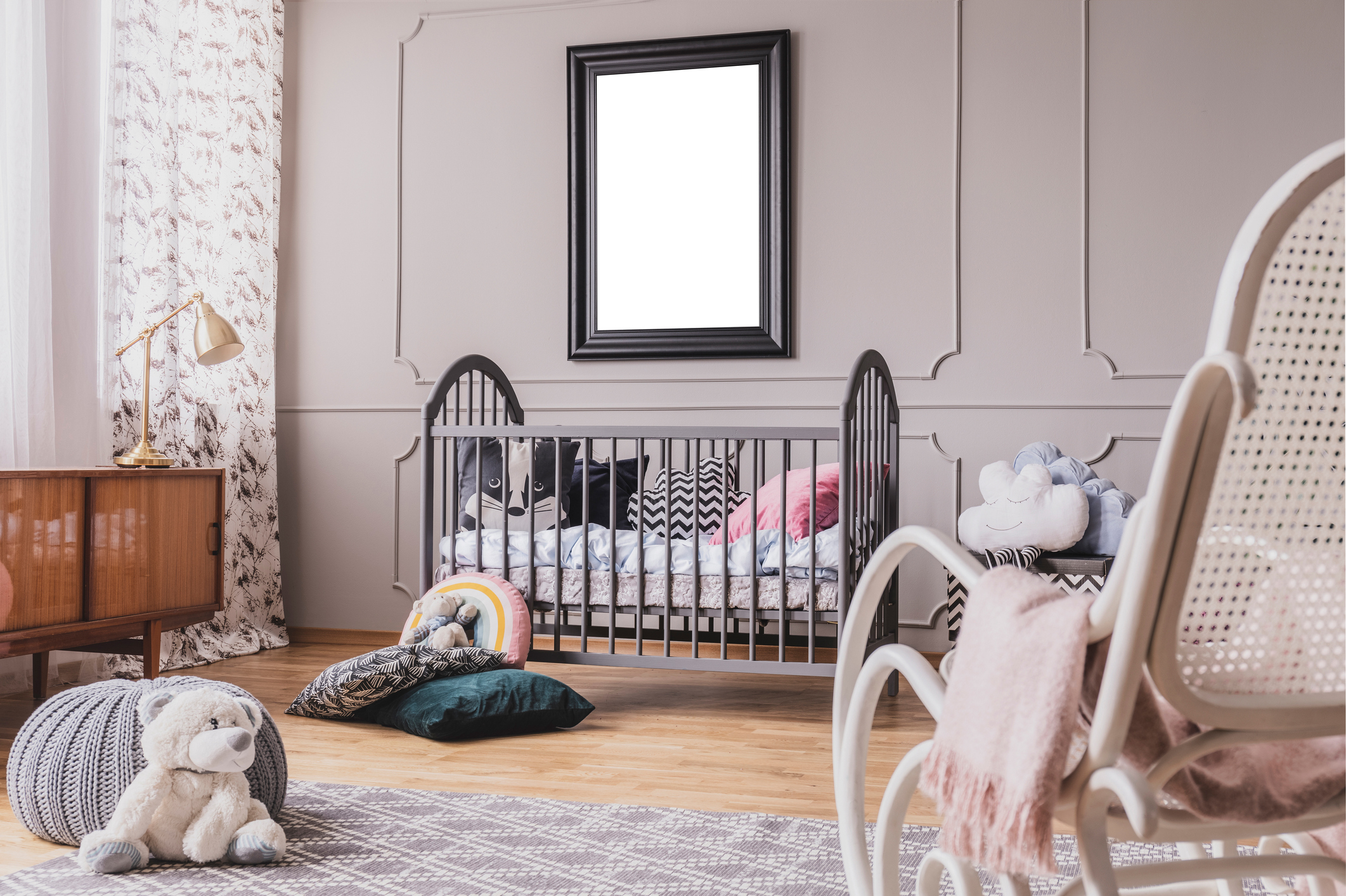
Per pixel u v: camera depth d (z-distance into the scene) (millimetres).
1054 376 3488
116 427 3199
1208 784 744
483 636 2797
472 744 2408
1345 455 736
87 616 2533
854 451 2656
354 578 4020
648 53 3771
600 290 3834
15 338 2758
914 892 1497
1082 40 3488
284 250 4113
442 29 4004
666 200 3777
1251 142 3371
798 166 3693
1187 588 682
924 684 906
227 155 3750
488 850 1678
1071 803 716
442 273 3986
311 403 4078
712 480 3367
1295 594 740
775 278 3674
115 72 3145
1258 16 3371
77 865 1608
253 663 3494
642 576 2734
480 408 3328
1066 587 2924
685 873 1581
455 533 2994
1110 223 3461
